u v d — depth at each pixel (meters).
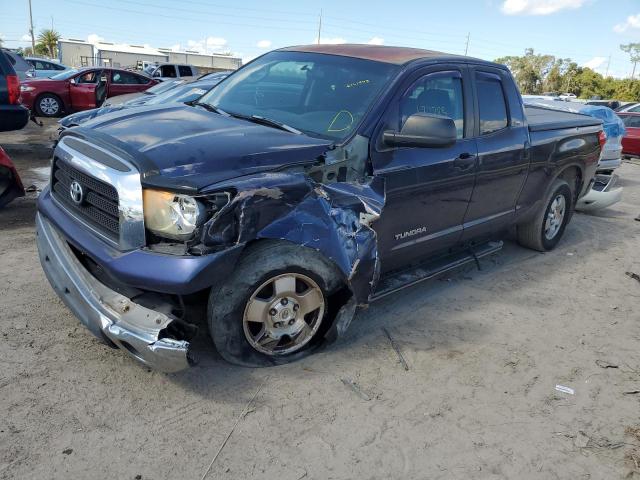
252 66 4.74
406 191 3.88
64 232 3.27
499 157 4.76
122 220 2.88
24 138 12.16
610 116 9.59
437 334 4.09
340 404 3.17
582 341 4.22
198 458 2.68
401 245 4.09
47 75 22.86
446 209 4.38
